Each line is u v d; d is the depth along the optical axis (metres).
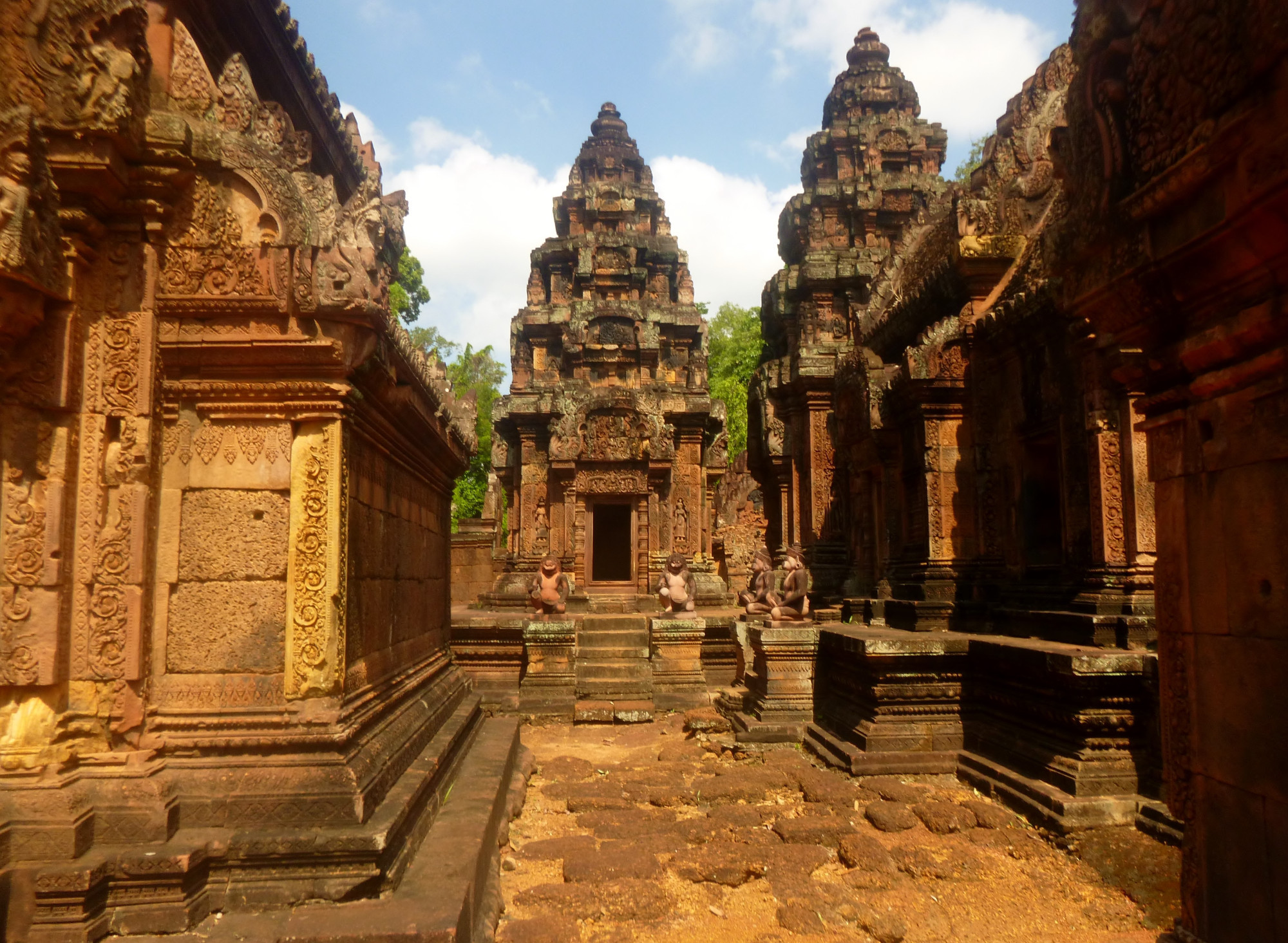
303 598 4.69
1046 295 10.05
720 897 5.88
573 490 21.78
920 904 5.66
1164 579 3.77
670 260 27.19
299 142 5.59
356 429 5.29
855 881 6.02
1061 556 10.30
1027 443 11.14
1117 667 7.28
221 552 4.71
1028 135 11.88
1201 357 3.37
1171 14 3.22
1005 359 11.45
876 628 12.00
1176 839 6.48
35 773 4.16
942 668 9.46
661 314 26.16
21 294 4.18
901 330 14.22
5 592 4.25
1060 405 10.17
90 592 4.43
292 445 4.79
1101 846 6.53
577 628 16.81
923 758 9.13
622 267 26.20
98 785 4.23
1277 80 2.70
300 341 4.69
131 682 4.42
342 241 4.74
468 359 47.41
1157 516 3.84
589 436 21.83
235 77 4.98
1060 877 6.18
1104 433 9.12
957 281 12.17
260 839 4.17
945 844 6.92
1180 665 3.64
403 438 6.62
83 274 4.55
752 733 10.97
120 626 4.45
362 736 5.05
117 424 4.59
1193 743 3.54
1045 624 9.51
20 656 4.23
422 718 6.54
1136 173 3.49
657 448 21.72
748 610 13.74
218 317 4.72
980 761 8.70
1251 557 3.18
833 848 6.92
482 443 45.31
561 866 6.40
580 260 26.08
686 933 5.28
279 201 4.70
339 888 4.12
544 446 23.55
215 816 4.34
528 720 13.55
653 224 27.89
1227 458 3.32
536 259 26.78
